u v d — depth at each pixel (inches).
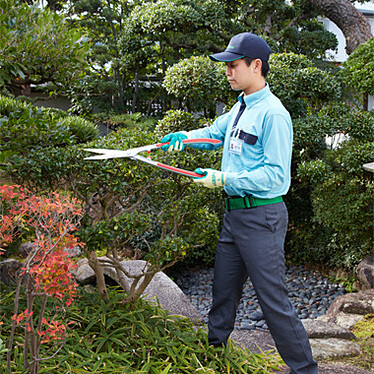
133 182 103.0
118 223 99.7
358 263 229.1
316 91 234.8
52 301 106.6
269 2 336.8
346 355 119.0
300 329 90.7
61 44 98.5
